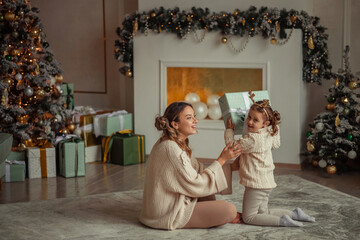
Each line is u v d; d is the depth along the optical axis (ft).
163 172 10.71
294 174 17.52
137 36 19.48
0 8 16.16
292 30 17.63
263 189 11.05
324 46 17.83
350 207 12.82
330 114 17.28
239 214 11.66
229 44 18.48
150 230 11.06
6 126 16.55
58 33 23.95
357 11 18.62
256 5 18.29
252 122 10.91
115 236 10.71
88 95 23.72
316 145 17.65
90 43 23.41
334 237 10.58
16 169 16.40
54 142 17.44
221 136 18.90
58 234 10.94
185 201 10.96
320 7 19.16
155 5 19.22
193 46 18.89
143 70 19.60
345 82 17.28
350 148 17.11
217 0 18.66
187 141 11.47
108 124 18.93
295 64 17.83
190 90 19.40
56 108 17.19
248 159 11.05
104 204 13.37
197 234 10.74
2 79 16.29
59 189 15.52
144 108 19.77
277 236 10.60
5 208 13.01
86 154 19.25
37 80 16.46
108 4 22.86
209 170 10.77
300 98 18.07
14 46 16.47
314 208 12.75
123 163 18.75
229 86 18.93
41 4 24.07
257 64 18.25
